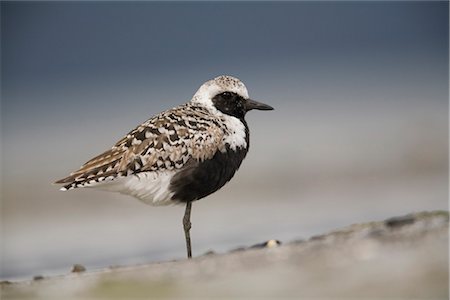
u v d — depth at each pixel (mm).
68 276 8680
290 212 15289
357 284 6848
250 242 13078
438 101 22328
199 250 12906
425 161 18375
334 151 19203
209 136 10844
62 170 19547
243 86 11664
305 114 22219
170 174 10656
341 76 25547
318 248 8039
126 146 10523
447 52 26828
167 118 10805
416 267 7090
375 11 29094
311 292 6770
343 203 15766
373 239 8086
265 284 7090
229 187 17312
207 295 7012
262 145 19875
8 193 17953
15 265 13117
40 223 16266
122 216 16109
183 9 29938
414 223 8539
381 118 21422
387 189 16750
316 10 29469
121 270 8555
